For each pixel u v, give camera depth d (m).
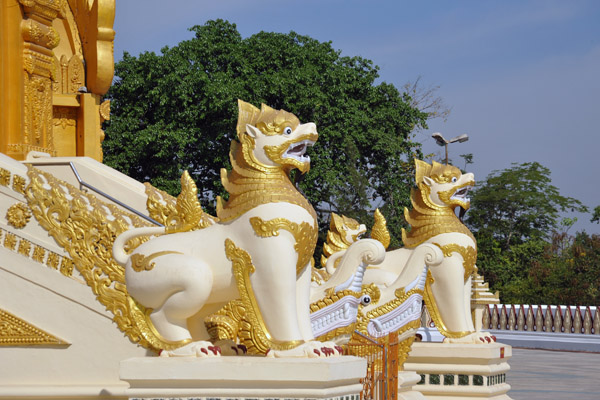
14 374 8.20
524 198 53.66
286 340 7.16
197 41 31.91
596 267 40.81
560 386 18.16
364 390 8.95
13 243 8.40
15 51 11.60
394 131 33.78
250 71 31.02
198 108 29.92
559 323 30.58
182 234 7.57
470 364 12.95
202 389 6.75
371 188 32.44
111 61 14.27
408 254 12.79
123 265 7.61
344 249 13.14
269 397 6.68
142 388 6.82
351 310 9.27
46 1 11.91
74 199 8.47
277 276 7.18
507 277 45.31
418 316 11.13
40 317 8.25
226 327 8.34
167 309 7.36
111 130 30.77
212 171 31.59
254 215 7.25
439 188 12.89
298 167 7.46
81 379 8.13
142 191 11.04
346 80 32.53
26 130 11.66
